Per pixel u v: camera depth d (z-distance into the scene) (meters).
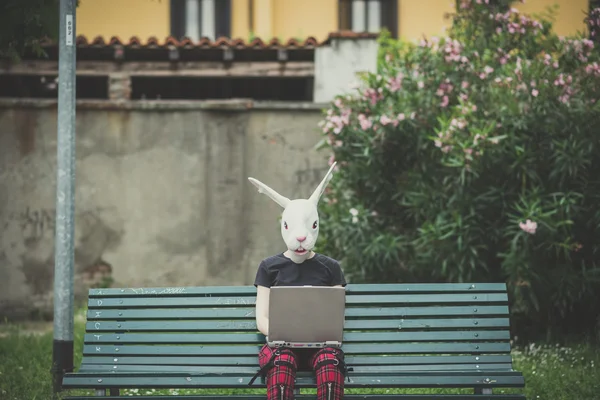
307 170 12.72
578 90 9.17
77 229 12.68
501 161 9.16
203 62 12.95
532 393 6.63
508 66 9.55
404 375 5.31
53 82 13.58
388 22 17.78
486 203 9.30
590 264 9.35
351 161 10.20
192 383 5.30
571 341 9.12
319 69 12.80
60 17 6.66
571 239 9.19
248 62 12.96
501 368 5.44
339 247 10.22
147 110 12.73
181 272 12.70
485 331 5.53
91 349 5.57
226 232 12.72
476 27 10.31
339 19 17.77
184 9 17.52
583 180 9.19
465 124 9.01
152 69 12.92
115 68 12.89
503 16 10.17
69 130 6.61
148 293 5.66
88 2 17.36
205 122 12.74
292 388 5.00
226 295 5.63
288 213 5.39
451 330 5.55
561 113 9.01
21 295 12.54
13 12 7.12
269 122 12.74
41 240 12.58
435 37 10.16
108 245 12.68
